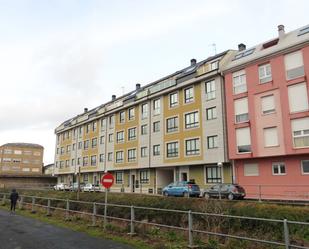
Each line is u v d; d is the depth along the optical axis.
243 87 29.81
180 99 36.72
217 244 10.44
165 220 16.66
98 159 51.94
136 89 51.47
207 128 32.75
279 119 26.70
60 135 68.06
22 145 103.75
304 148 24.81
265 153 27.22
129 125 45.09
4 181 66.81
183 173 36.31
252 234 12.66
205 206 15.79
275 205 14.53
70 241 11.16
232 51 33.12
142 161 41.38
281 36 28.95
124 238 11.59
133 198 20.88
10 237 12.02
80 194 27.20
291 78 26.38
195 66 37.81
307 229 12.23
